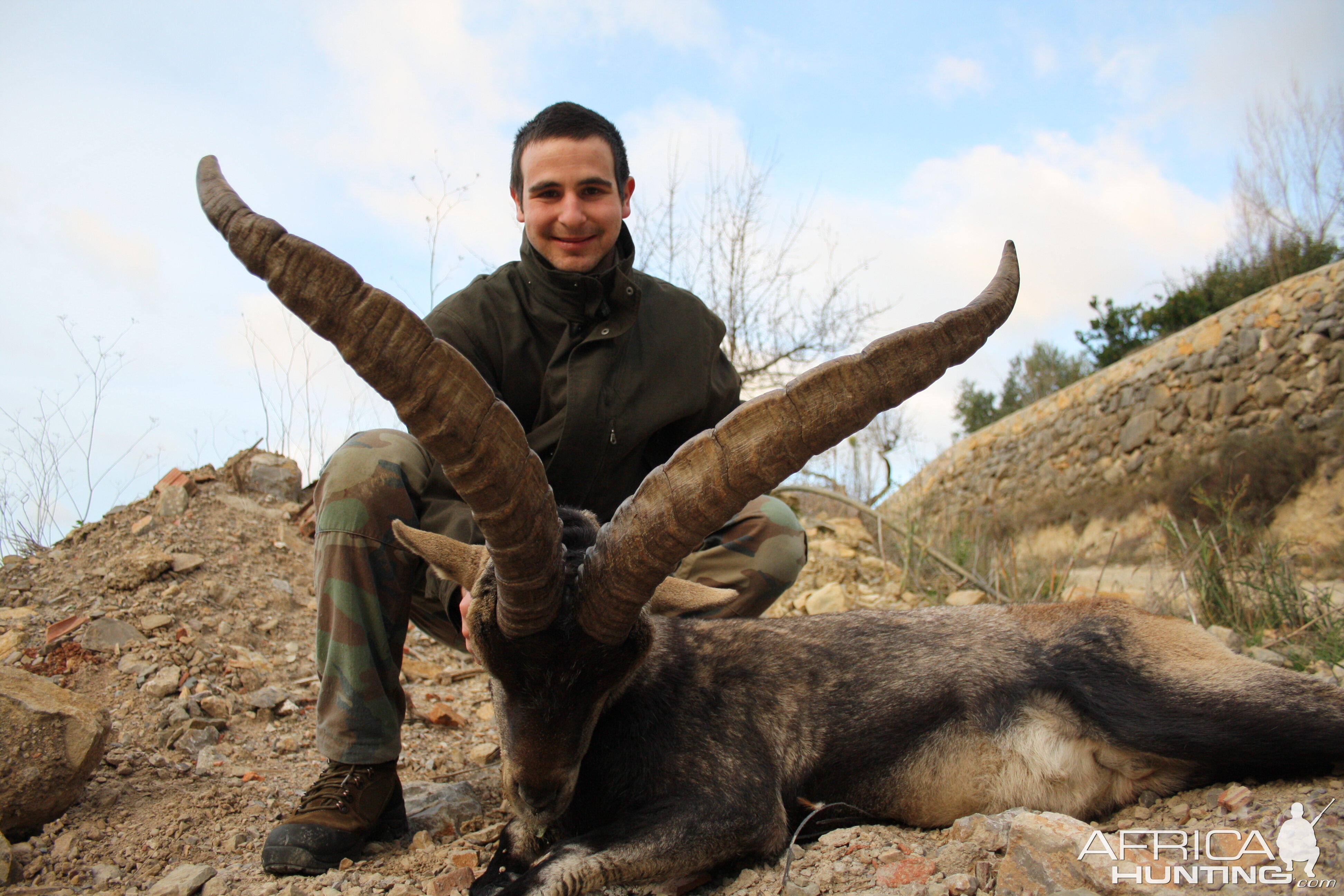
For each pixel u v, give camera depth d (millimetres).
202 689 4703
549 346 4180
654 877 2900
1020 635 3559
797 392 2344
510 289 4188
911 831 3277
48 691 3430
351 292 2059
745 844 3072
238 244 1997
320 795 3248
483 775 4355
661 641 3447
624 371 4156
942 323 2297
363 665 3334
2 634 4938
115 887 2959
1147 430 17203
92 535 6199
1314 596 6781
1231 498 13430
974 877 2678
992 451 22109
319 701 3373
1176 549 10773
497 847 3287
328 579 3379
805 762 3408
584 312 4102
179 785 3826
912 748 3430
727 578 4512
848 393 2318
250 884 2979
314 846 3092
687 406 4273
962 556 9289
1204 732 3154
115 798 3600
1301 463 13281
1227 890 2475
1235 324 15797
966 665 3504
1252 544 8672
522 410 4242
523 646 2760
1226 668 3303
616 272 4055
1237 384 15484
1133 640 3428
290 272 2008
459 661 6098
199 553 6016
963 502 22469
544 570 2592
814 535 9844
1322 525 12539
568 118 4035
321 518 3441
